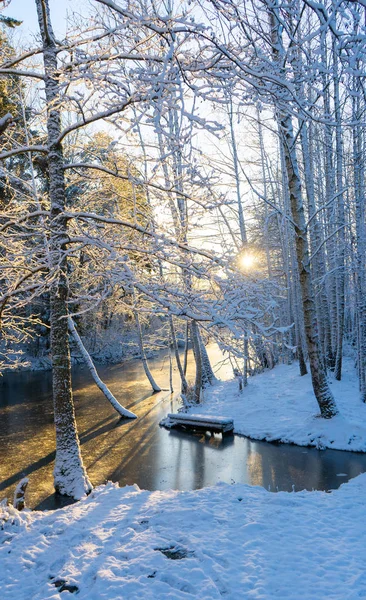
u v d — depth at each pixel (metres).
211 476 9.60
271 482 8.98
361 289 12.66
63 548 4.96
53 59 7.95
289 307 21.31
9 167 15.38
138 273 7.63
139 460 10.98
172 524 5.28
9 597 4.12
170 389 20.31
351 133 12.69
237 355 6.36
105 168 8.02
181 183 7.16
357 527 5.17
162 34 4.65
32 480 9.80
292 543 4.71
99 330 32.97
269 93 4.82
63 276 8.81
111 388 21.38
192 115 4.60
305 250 11.27
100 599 3.80
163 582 3.98
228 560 4.33
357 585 3.81
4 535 5.44
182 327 20.64
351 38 3.28
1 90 9.45
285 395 14.93
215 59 5.36
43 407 17.44
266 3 3.75
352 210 14.77
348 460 9.83
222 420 12.74
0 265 8.26
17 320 21.95
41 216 9.51
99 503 6.41
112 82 5.40
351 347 20.75
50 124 8.59
